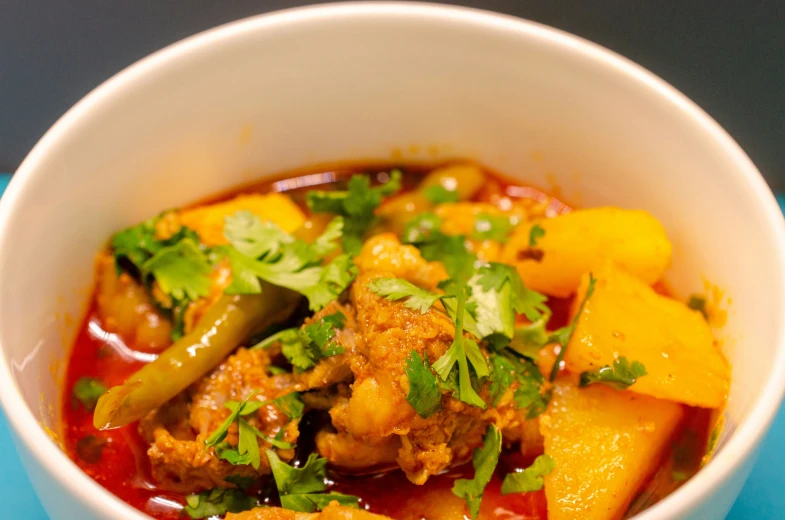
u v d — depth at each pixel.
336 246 0.27
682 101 0.27
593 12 0.34
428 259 0.28
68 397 0.27
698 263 0.28
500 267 0.25
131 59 0.35
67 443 0.26
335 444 0.24
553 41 0.28
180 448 0.24
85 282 0.28
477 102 0.30
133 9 0.34
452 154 0.31
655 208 0.29
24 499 0.27
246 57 0.28
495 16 0.29
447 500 0.25
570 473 0.25
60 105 0.35
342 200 0.28
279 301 0.26
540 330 0.25
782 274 0.25
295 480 0.24
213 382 0.25
